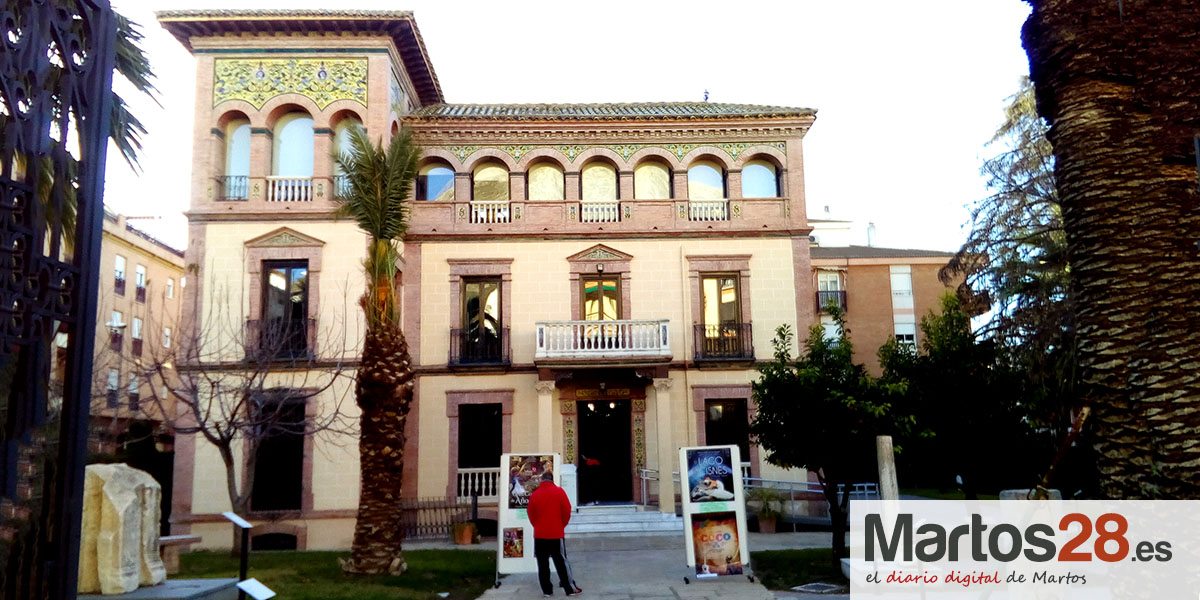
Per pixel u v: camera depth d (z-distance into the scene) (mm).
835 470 13406
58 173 3977
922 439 12961
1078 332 5438
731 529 12945
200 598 9469
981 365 13375
